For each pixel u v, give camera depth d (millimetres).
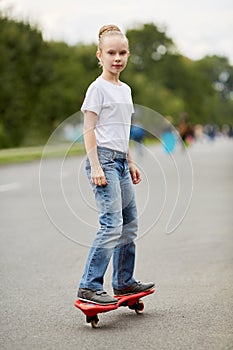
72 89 88812
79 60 95438
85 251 16656
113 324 10383
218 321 10344
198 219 21531
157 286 12797
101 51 10664
